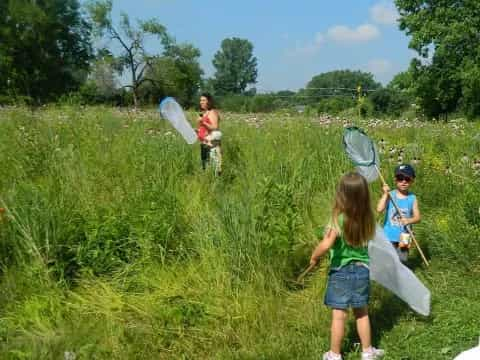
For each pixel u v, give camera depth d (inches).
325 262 221.8
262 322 177.9
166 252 213.8
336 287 157.0
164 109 338.6
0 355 152.3
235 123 532.4
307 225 247.3
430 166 324.8
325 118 492.4
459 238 232.4
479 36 1448.1
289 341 169.6
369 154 210.4
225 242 207.0
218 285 194.9
